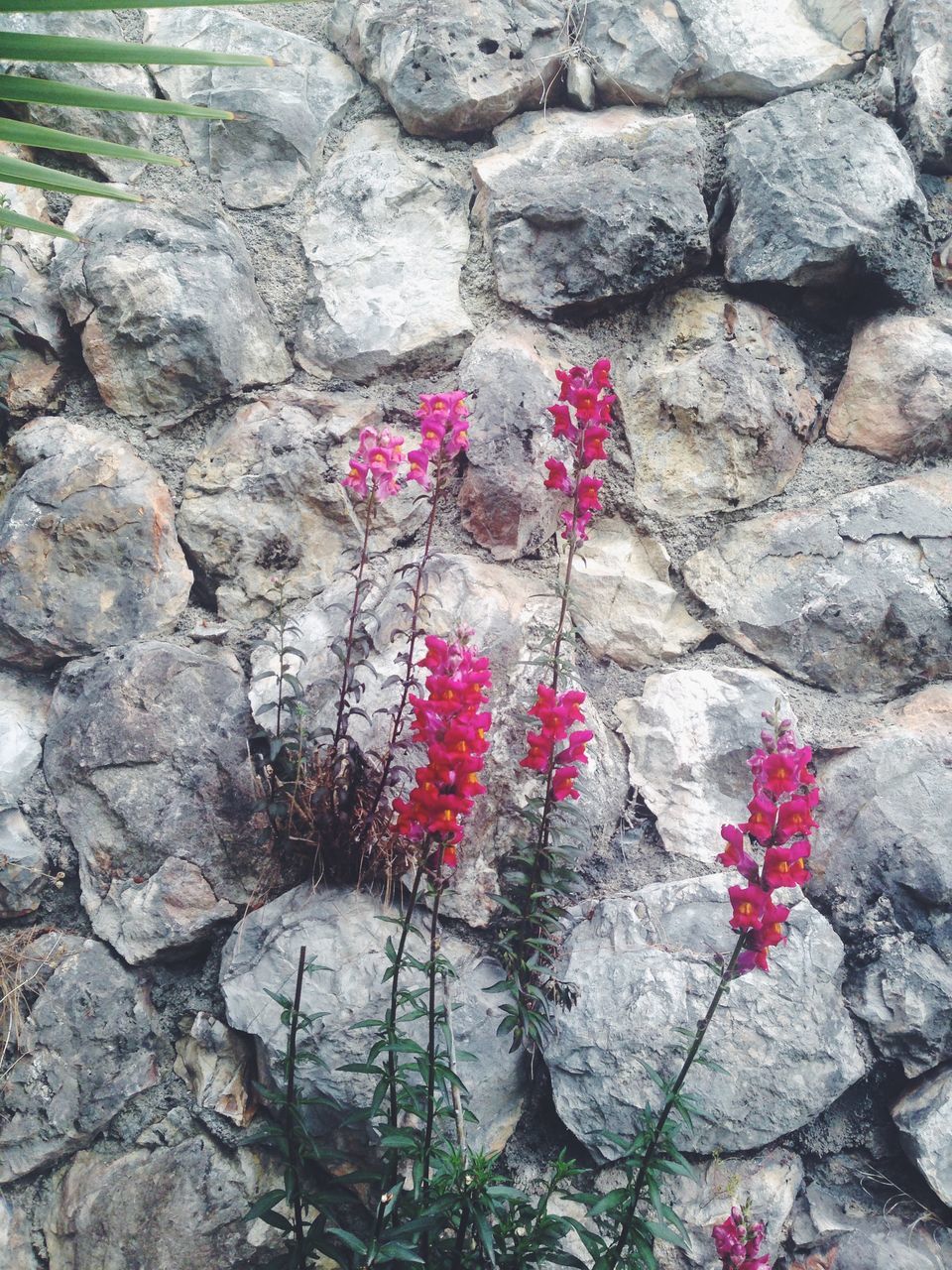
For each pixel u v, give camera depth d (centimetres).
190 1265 88
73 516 104
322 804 92
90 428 109
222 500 107
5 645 102
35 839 97
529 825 95
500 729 97
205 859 96
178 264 110
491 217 114
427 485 91
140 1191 89
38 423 110
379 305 114
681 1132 86
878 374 108
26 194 114
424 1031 88
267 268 118
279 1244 90
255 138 120
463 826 94
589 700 102
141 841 96
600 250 110
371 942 91
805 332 113
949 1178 84
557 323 113
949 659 101
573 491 86
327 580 106
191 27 125
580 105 122
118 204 114
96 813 97
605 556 108
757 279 110
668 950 90
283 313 117
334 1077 87
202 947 96
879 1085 90
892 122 117
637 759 100
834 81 119
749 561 105
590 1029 88
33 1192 91
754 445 106
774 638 103
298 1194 79
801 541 104
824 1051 87
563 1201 88
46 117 115
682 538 107
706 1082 86
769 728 98
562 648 102
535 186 114
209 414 111
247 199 120
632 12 120
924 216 110
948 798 93
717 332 111
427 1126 75
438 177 120
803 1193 88
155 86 121
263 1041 89
